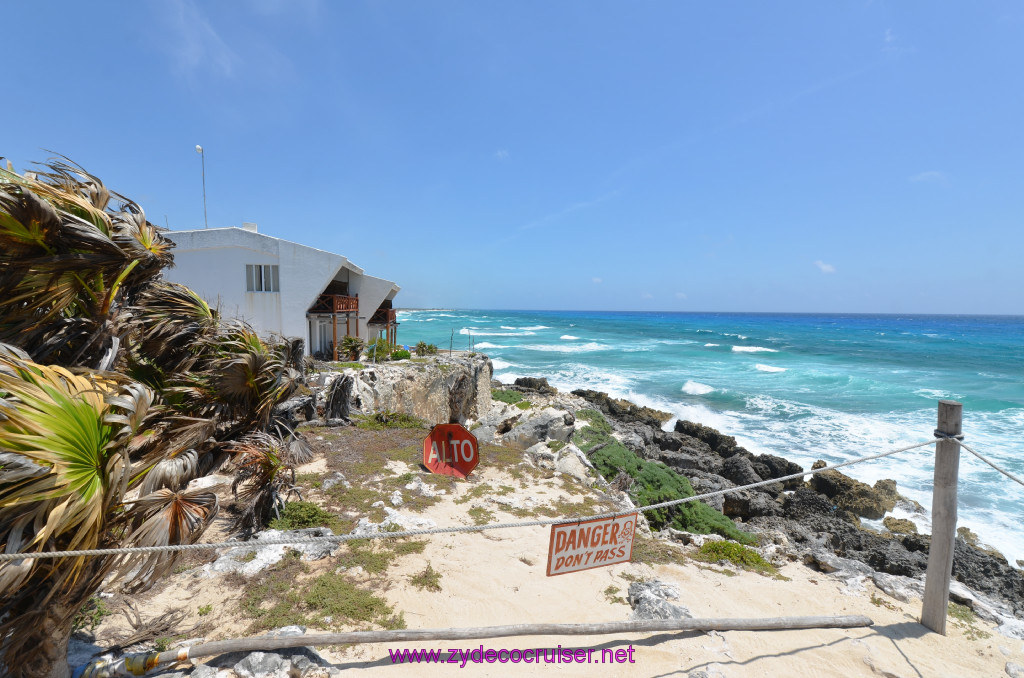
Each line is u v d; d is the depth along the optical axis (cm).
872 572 826
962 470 1919
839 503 1736
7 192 359
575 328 10888
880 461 2123
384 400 1811
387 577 660
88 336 489
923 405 3105
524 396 3328
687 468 2136
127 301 596
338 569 664
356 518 817
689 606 636
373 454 1136
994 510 1603
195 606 565
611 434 2316
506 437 1761
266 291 2233
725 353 5966
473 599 628
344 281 2922
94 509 331
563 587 679
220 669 456
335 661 493
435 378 2214
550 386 3638
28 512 297
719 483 1914
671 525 1255
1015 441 2233
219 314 763
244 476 757
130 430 371
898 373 4362
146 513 399
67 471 313
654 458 2203
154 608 555
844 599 696
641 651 538
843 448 2311
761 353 6012
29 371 323
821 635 582
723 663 522
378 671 483
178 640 501
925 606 618
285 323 2238
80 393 346
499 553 759
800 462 2159
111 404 365
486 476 1103
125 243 467
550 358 5397
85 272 438
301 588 614
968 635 606
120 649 475
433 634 485
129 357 589
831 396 3409
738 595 692
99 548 369
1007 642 596
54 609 354
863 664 534
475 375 2631
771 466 2075
